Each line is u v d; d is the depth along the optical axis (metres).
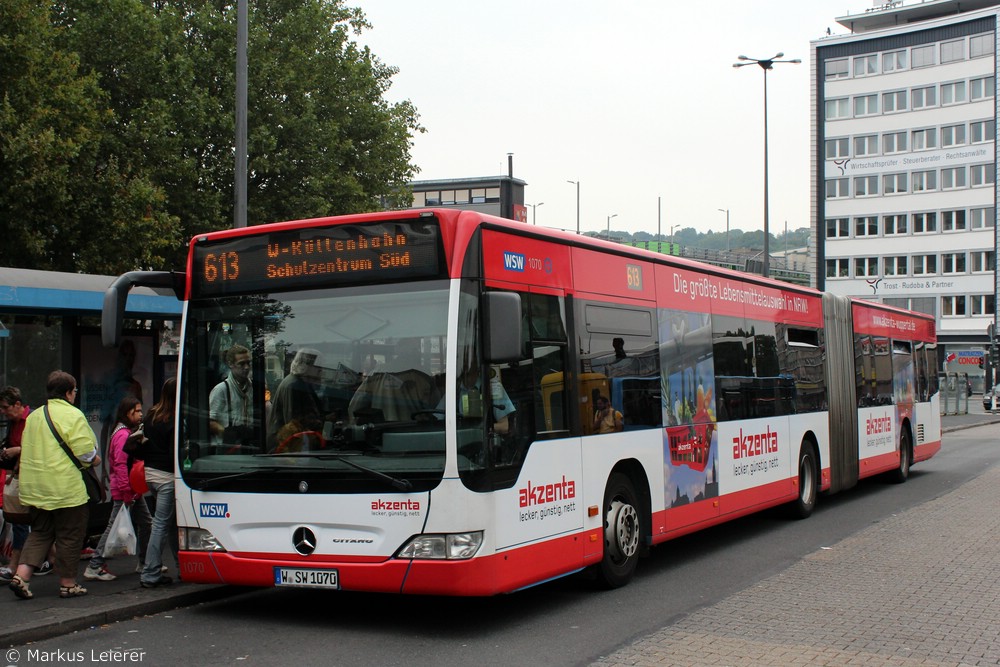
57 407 8.30
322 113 28.88
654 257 10.48
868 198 81.50
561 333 8.55
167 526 8.92
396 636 7.56
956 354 75.81
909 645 7.22
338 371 7.63
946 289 78.12
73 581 8.39
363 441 7.44
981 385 74.19
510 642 7.36
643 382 9.98
